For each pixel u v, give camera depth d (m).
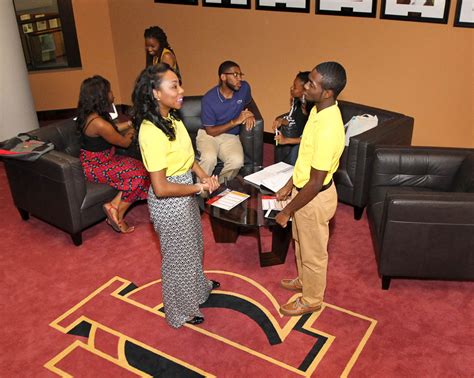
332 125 2.64
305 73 4.31
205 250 4.11
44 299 3.59
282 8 5.52
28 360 3.05
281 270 3.85
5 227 4.55
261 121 4.74
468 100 4.80
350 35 5.19
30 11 6.74
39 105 7.14
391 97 5.20
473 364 2.94
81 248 4.21
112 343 3.17
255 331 3.24
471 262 3.35
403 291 3.58
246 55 6.05
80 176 4.03
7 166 4.36
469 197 3.22
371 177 4.13
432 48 4.77
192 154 2.93
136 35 6.89
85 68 7.20
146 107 2.62
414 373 2.88
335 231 4.36
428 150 4.04
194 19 6.25
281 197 3.32
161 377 2.91
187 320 3.28
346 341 3.13
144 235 4.39
